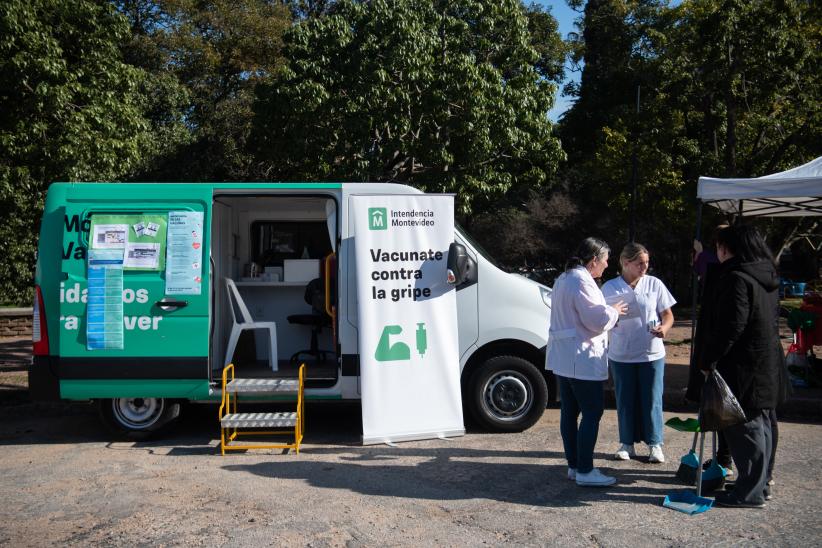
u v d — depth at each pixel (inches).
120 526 191.2
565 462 248.4
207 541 180.4
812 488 220.1
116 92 420.5
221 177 940.6
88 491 221.1
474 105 529.3
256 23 1024.2
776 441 209.2
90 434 299.9
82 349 272.1
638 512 199.3
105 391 273.0
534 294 294.0
